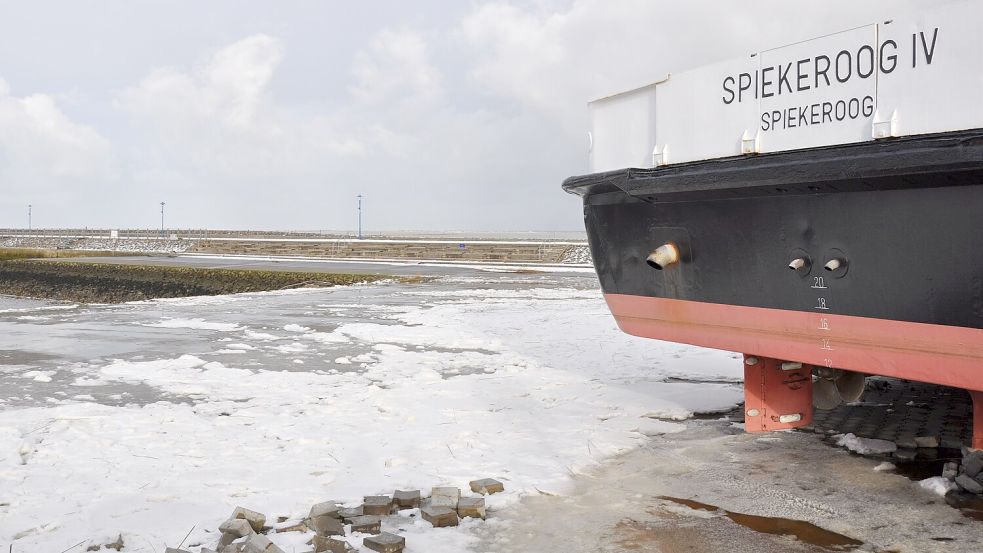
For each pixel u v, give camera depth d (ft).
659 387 27.61
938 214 13.11
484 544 13.25
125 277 144.15
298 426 21.88
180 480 16.89
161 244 261.44
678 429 21.42
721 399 25.31
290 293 76.84
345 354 36.27
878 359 14.82
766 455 18.44
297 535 13.75
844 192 14.52
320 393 26.89
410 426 21.90
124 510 14.92
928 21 13.26
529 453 18.97
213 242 239.71
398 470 17.52
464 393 26.71
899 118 13.71
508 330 45.14
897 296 13.99
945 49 13.00
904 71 13.66
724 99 17.06
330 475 17.24
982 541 12.87
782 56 15.83
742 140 16.65
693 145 17.78
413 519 14.52
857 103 14.46
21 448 19.30
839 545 12.89
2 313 56.80
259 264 146.20
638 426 21.53
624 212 19.89
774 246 16.11
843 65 14.69
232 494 15.90
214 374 30.55
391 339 41.37
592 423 22.08
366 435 20.77
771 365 19.38
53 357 35.17
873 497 15.20
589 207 21.22
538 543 13.26
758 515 14.42
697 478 16.78
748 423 19.43
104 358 34.88
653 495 15.72
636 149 19.51
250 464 18.13
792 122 15.69
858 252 14.49
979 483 14.99
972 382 13.42
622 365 32.63
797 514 14.40
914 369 14.28
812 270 15.43
